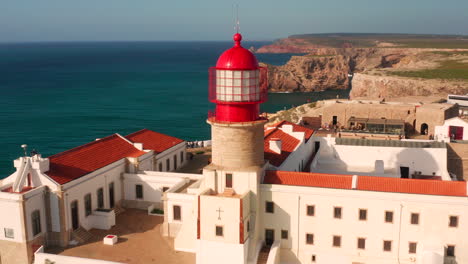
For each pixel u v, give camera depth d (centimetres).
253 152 3312
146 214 4359
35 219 3544
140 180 4438
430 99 8425
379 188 3192
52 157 3916
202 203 3188
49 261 3366
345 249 3303
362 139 5150
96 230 3984
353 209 3231
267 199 3388
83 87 19762
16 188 3528
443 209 3066
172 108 14425
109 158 4412
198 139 10462
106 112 13538
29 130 10950
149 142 5325
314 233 3347
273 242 3450
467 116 7244
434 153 4794
